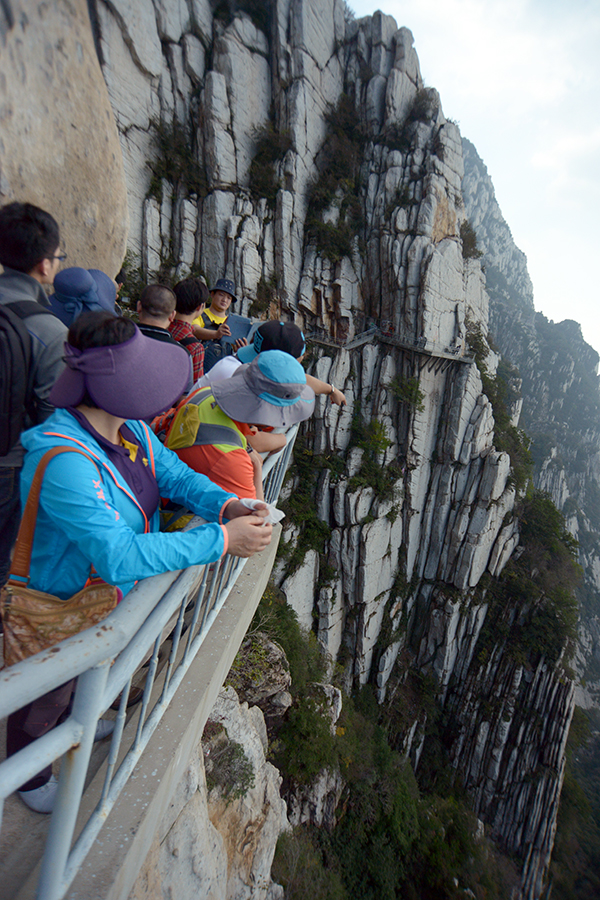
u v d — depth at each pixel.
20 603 1.71
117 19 29.86
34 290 2.22
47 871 1.51
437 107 38.31
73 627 1.78
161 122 33.38
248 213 35.44
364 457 39.09
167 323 3.53
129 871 2.10
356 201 39.22
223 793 7.64
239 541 1.87
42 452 1.54
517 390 83.00
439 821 28.28
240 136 35.44
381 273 39.06
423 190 37.62
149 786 2.28
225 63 33.75
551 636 40.44
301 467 38.66
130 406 1.57
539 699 39.81
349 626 39.12
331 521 38.88
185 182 34.53
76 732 1.31
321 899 14.62
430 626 42.53
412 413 39.34
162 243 34.84
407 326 38.34
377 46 37.91
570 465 152.12
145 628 1.66
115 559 1.48
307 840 17.98
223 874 4.70
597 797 59.72
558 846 41.88
